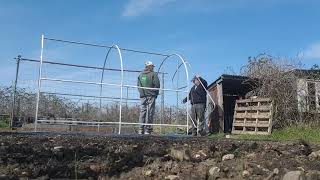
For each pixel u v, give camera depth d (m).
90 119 17.14
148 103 14.16
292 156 9.56
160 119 16.69
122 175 8.44
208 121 18.48
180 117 16.98
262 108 17.16
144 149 9.28
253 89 19.03
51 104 16.81
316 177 7.64
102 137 9.90
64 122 14.02
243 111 18.12
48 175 7.92
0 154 7.88
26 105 17.27
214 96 19.34
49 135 9.73
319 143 12.09
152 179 8.14
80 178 8.13
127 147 9.20
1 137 8.78
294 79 18.28
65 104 16.97
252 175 8.00
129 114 16.97
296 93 18.06
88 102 17.11
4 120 17.25
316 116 17.75
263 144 10.45
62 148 8.53
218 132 18.47
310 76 18.70
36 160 8.08
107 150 8.91
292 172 7.68
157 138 10.30
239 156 9.39
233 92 19.61
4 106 17.86
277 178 7.80
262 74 18.61
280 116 17.42
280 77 18.14
